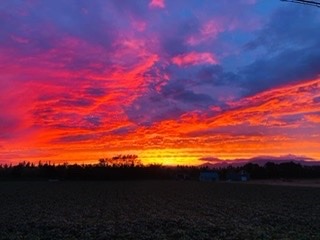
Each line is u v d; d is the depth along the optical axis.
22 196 75.44
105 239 27.84
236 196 71.31
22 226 34.81
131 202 59.78
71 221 37.94
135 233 30.16
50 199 67.69
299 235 27.89
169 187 106.31
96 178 190.88
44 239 28.02
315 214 42.25
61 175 195.38
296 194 76.75
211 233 29.61
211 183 135.88
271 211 45.44
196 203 57.00
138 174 196.62
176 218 39.09
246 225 33.56
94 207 52.50
